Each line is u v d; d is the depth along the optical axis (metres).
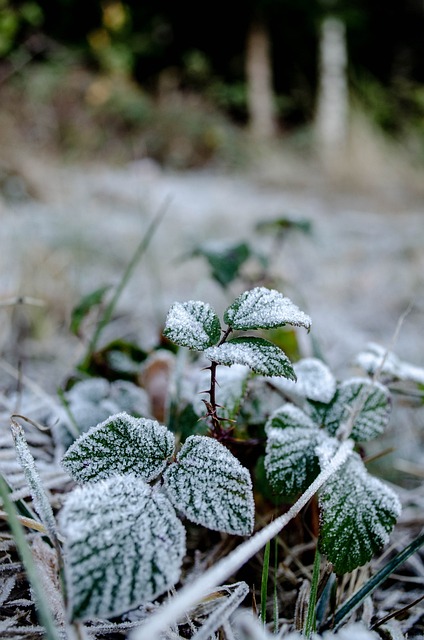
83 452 0.30
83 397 0.42
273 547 0.37
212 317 0.30
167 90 3.13
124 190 1.64
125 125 2.65
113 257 1.05
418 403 0.49
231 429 0.35
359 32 3.47
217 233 1.36
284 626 0.34
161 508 0.28
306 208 1.78
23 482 0.38
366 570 0.38
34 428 0.44
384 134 2.52
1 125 1.73
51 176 1.50
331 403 0.36
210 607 0.33
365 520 0.32
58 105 2.40
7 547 0.34
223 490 0.29
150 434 0.30
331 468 0.32
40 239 0.96
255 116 3.31
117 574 0.26
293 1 3.12
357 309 0.96
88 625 0.31
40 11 2.60
